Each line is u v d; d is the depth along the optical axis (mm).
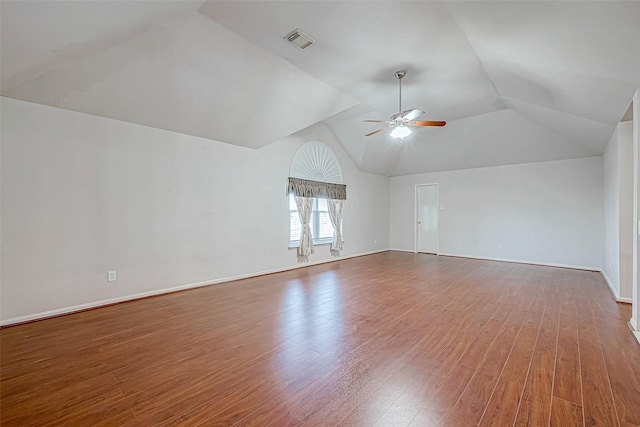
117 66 2973
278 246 5480
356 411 1669
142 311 3328
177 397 1797
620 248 3678
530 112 4715
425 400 1763
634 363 2178
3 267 2861
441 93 4285
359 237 7469
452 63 3332
